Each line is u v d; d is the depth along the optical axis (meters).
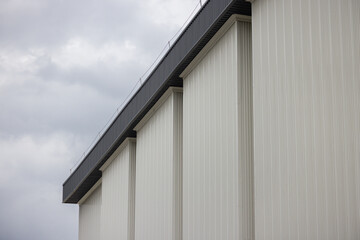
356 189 20.17
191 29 29.83
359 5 20.59
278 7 24.11
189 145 30.55
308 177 21.97
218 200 27.53
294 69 23.05
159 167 34.34
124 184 40.06
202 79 29.78
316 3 22.25
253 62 25.39
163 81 32.84
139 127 37.97
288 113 23.16
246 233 25.84
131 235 38.69
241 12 26.81
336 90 21.20
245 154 26.31
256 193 24.53
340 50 21.17
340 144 20.88
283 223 22.92
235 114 26.58
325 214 21.14
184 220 30.36
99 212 47.53
